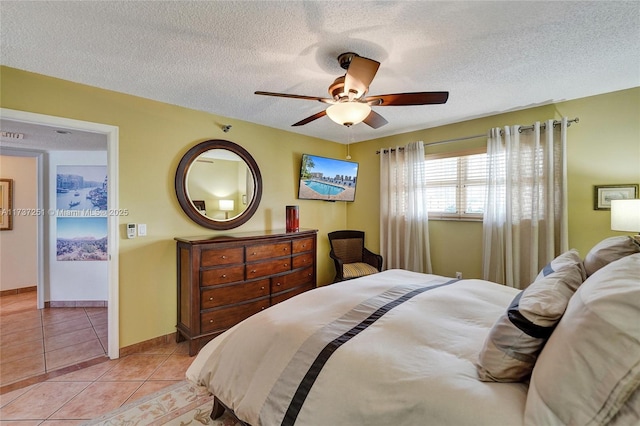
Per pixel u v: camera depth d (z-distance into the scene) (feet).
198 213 10.09
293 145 13.21
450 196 12.05
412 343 4.11
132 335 8.75
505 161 10.17
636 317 2.40
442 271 12.25
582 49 6.37
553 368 2.75
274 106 9.84
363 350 3.96
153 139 9.18
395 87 8.30
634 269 3.08
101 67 7.09
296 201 13.37
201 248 8.65
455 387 3.23
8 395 6.70
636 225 6.92
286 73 7.45
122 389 6.93
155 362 8.21
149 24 5.44
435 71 7.38
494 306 5.49
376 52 6.45
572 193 9.27
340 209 15.43
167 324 9.43
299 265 11.35
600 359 2.46
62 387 7.02
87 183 13.26
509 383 3.34
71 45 6.13
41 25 5.43
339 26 5.53
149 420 5.86
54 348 9.03
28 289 15.06
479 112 10.50
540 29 5.65
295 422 3.72
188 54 6.53
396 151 13.16
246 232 11.34
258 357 4.58
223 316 9.11
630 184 8.36
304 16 5.23
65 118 7.69
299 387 3.91
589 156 8.98
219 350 5.22
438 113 10.61
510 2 4.88
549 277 4.15
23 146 12.15
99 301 13.25
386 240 13.71
